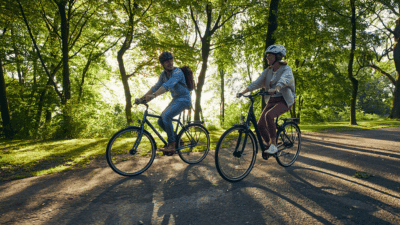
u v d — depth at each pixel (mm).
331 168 3670
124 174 3436
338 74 15297
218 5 13156
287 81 3184
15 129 12375
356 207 2256
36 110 16047
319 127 12828
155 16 12961
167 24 13562
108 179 3281
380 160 4230
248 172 3268
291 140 3949
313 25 11664
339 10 14016
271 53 3393
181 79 3838
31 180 3299
